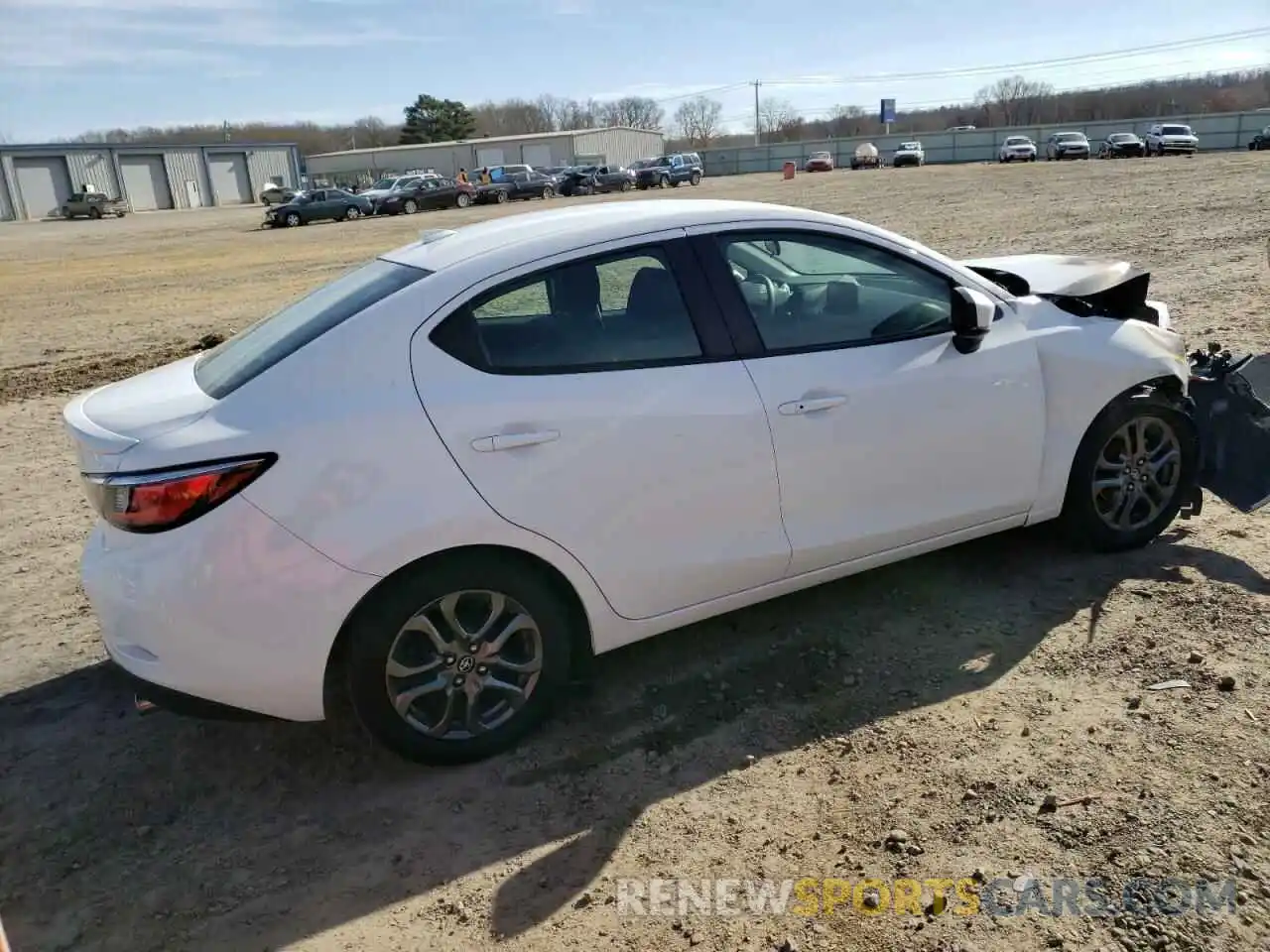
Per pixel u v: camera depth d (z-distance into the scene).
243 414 2.87
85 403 3.28
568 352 3.15
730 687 3.57
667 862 2.73
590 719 3.44
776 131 114.12
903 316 3.71
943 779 2.96
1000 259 5.01
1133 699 3.26
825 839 2.77
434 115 105.19
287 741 3.43
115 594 2.89
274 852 2.89
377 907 2.64
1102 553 4.31
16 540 5.42
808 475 3.47
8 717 3.68
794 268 3.56
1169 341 4.28
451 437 2.93
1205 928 2.36
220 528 2.76
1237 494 4.30
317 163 87.31
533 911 2.59
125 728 3.58
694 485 3.28
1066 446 4.02
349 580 2.85
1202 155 50.00
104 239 34.50
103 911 2.68
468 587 3.05
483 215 36.12
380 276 3.35
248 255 23.91
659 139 91.12
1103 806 2.78
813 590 4.23
